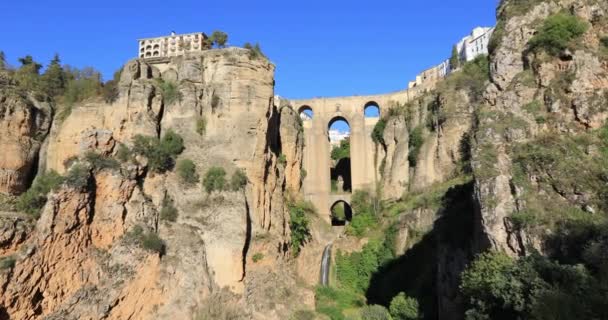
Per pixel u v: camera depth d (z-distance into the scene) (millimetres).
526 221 33125
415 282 61062
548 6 43531
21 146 56062
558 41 39500
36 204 51156
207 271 55250
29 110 58094
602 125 35500
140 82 63969
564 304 24688
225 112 64562
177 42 115938
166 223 56719
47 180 54312
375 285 68125
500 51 43969
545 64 39781
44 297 46062
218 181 59844
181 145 62281
